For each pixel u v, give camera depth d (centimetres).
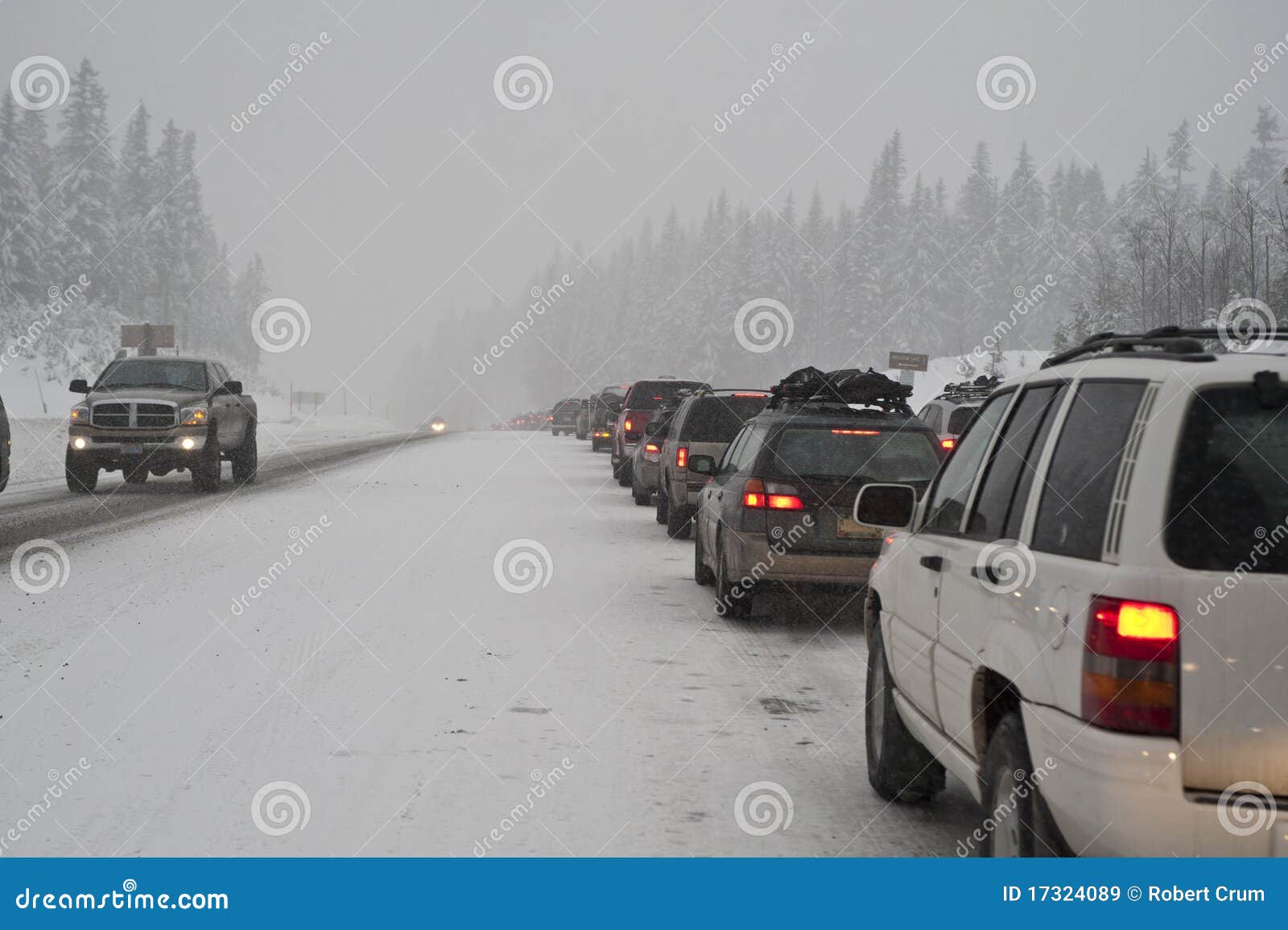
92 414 2180
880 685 603
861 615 1129
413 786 595
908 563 554
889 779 577
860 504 562
